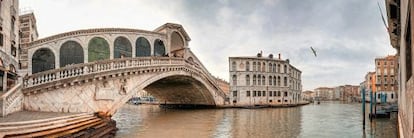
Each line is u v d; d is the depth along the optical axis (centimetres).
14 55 2095
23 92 1659
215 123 2408
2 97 1374
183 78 3238
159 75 2561
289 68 5734
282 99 5391
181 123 2405
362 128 2142
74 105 1827
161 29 3984
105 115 1936
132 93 2219
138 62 2312
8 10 1884
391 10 1086
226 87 5116
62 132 1195
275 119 2770
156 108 4831
